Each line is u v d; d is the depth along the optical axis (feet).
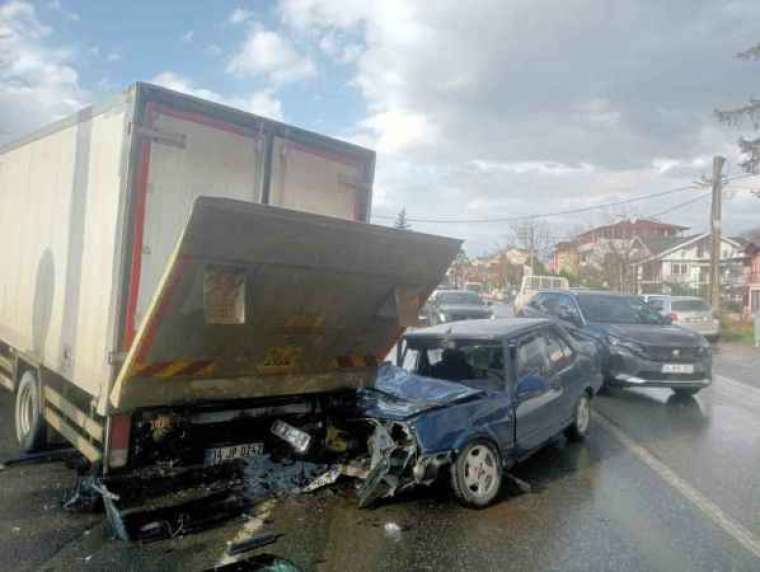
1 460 19.92
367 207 19.47
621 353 35.24
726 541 15.67
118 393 14.61
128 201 14.57
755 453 24.14
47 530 15.34
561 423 23.32
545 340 23.72
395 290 17.71
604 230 199.41
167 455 16.44
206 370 15.83
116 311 14.57
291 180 17.62
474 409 18.58
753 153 90.02
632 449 24.57
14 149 22.86
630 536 15.92
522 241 243.19
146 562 13.84
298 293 15.80
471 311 78.74
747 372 50.39
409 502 18.16
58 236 18.53
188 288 13.88
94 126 16.51
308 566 13.99
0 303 23.93
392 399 19.11
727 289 154.51
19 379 22.34
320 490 18.79
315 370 18.33
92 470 16.70
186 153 15.46
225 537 15.35
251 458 18.07
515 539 15.66
